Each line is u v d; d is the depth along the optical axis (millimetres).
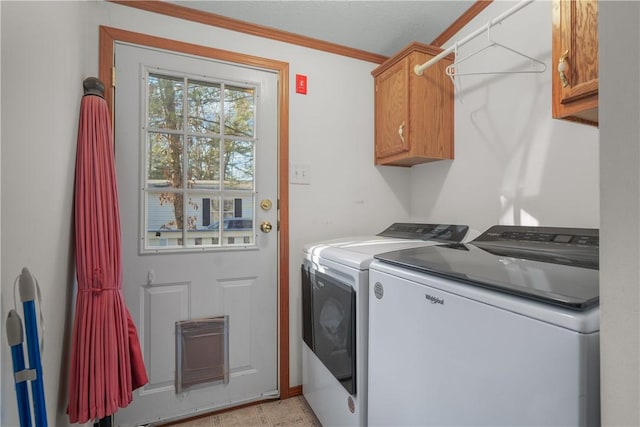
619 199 400
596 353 481
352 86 2008
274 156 1800
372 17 1674
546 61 1293
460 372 685
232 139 1712
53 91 905
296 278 1832
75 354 1062
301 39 1854
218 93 1688
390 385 921
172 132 1588
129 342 1202
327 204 1925
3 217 598
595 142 1141
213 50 1660
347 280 1201
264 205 1769
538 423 533
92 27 1443
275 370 1780
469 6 1595
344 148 1979
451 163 1806
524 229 1250
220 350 1663
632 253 388
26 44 710
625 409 396
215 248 1662
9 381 611
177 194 1604
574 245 1027
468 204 1691
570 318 493
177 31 1598
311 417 1611
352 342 1134
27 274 620
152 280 1538
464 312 678
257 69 1764
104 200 1162
